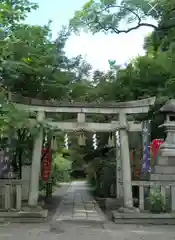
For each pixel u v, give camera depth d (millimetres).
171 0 8312
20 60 10562
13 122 8859
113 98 15602
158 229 10008
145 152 11969
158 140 12664
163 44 9281
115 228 10078
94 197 20375
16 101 11234
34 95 13523
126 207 11453
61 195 22188
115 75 17281
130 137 14633
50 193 19312
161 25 8719
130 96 15156
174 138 12438
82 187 31703
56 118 13719
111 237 8828
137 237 8859
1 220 10711
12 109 8836
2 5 8547
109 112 11906
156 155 12461
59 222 10938
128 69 15430
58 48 15359
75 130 11789
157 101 13461
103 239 8602
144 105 11648
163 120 13984
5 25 9805
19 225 10344
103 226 10383
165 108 12531
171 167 12062
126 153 11781
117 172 14523
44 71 12797
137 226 10438
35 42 12242
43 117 11641
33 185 11461
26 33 10250
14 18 10133
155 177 11961
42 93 13562
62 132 12344
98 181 19562
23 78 12828
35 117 11891
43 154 14969
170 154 12141
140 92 15086
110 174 17047
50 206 15492
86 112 11828
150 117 14180
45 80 13273
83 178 49969
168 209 11320
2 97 8781
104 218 11820
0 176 12375
